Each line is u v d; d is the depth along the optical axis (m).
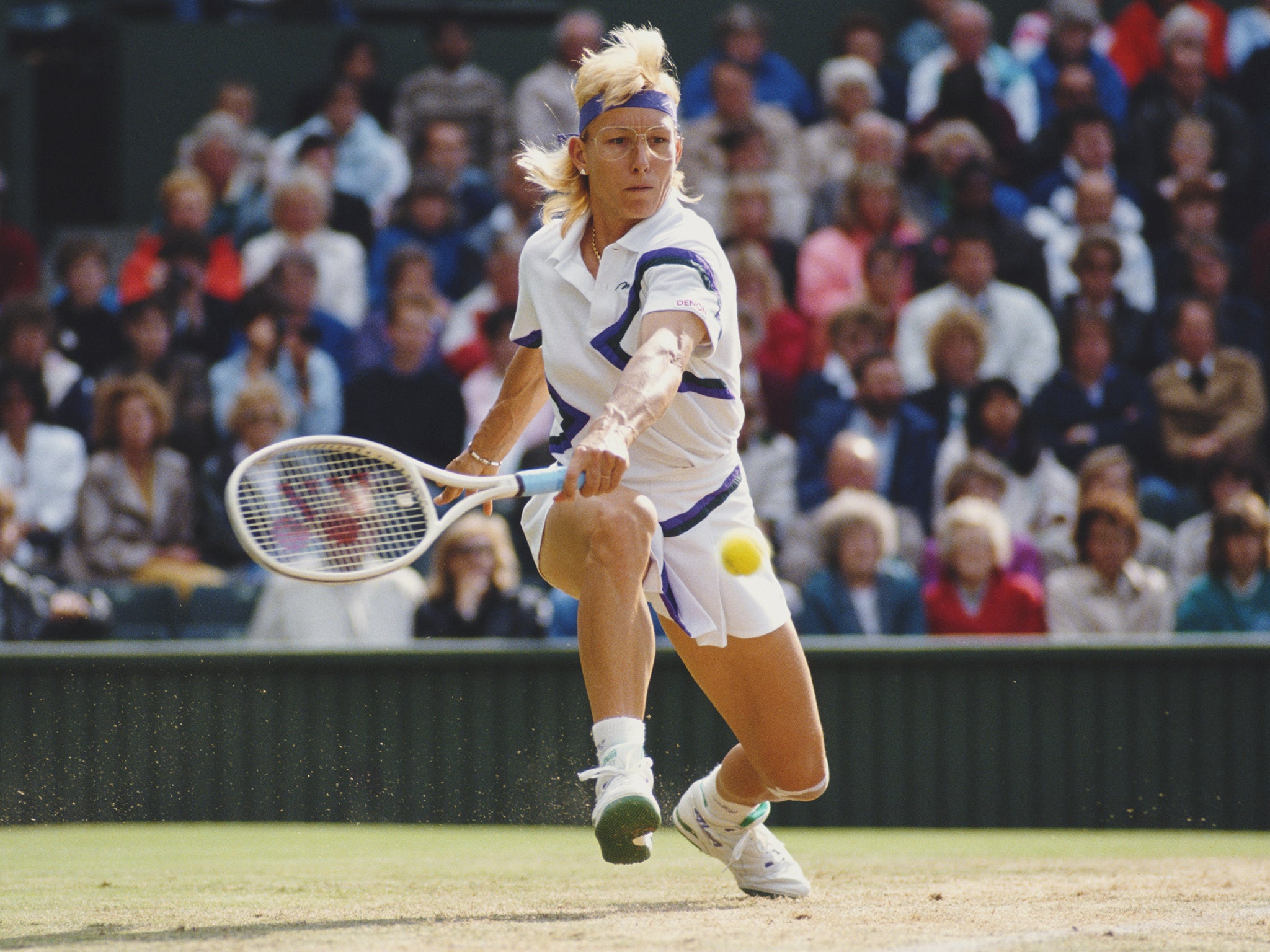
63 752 16.52
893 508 21.62
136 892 10.37
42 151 29.64
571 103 27.33
